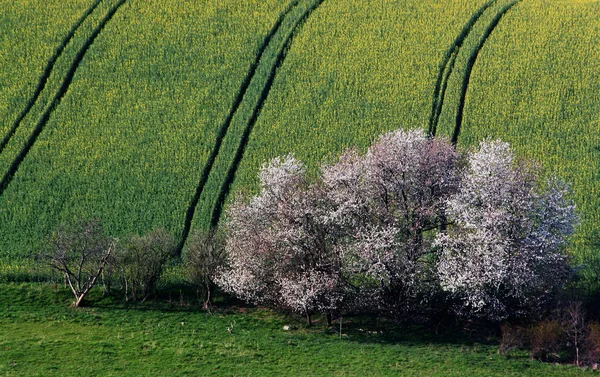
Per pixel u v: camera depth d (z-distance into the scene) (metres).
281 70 109.06
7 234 81.25
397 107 101.31
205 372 56.44
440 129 97.44
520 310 64.88
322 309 66.44
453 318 67.62
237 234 68.81
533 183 67.31
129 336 63.47
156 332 64.69
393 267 65.06
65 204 86.06
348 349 61.62
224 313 69.50
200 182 89.25
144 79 108.06
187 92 105.19
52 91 105.50
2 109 101.38
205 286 71.44
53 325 65.50
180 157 93.38
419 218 66.88
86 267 73.44
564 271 66.50
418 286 66.50
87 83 107.38
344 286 66.38
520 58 109.31
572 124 97.44
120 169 91.81
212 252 70.31
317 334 65.12
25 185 89.12
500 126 97.50
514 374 57.06
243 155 93.81
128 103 103.56
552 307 64.81
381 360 59.28
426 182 67.81
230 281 67.69
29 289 72.50
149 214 84.38
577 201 84.44
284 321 68.06
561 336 60.47
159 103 103.50
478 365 58.69
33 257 77.38
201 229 79.94
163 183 89.12
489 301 63.47
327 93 104.38
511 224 64.56
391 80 106.06
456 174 68.75
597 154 91.88
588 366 58.91
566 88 103.38
